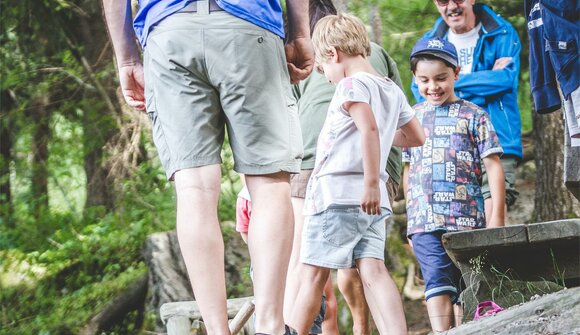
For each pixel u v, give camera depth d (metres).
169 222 23.88
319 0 10.88
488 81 12.40
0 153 27.78
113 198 25.27
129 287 22.38
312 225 9.15
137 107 7.48
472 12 12.88
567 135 9.49
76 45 26.05
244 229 10.48
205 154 6.73
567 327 6.98
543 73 9.28
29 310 23.66
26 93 26.67
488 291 9.65
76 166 27.69
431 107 11.01
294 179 10.24
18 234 26.03
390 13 18.67
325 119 10.37
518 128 12.47
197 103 6.73
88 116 25.42
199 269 6.66
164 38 6.76
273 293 6.63
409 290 18.11
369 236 9.05
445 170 10.74
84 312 22.56
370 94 9.13
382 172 9.28
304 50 7.25
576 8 8.54
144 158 25.25
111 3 7.30
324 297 10.03
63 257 24.42
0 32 25.84
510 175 12.30
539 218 17.45
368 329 10.32
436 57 10.88
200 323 12.31
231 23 6.70
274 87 6.78
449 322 10.35
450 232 9.70
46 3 25.27
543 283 9.64
